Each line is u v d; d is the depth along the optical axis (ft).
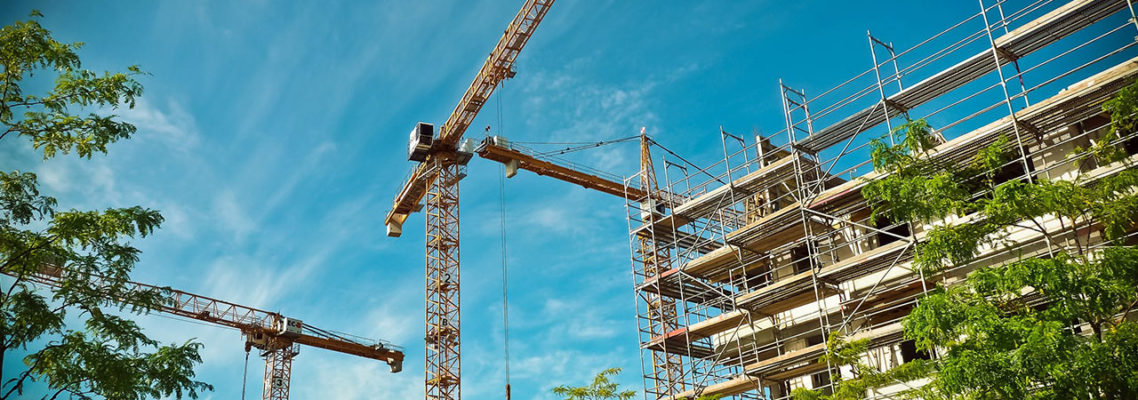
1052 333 69.67
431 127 294.87
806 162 150.51
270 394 319.06
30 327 71.15
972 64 127.75
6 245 72.49
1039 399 71.31
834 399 104.63
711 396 131.54
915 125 90.79
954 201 84.89
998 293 78.28
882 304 131.23
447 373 275.18
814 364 137.08
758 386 143.74
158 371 77.00
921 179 86.07
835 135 144.56
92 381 73.77
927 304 78.64
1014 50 126.31
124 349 76.69
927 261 86.28
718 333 160.76
